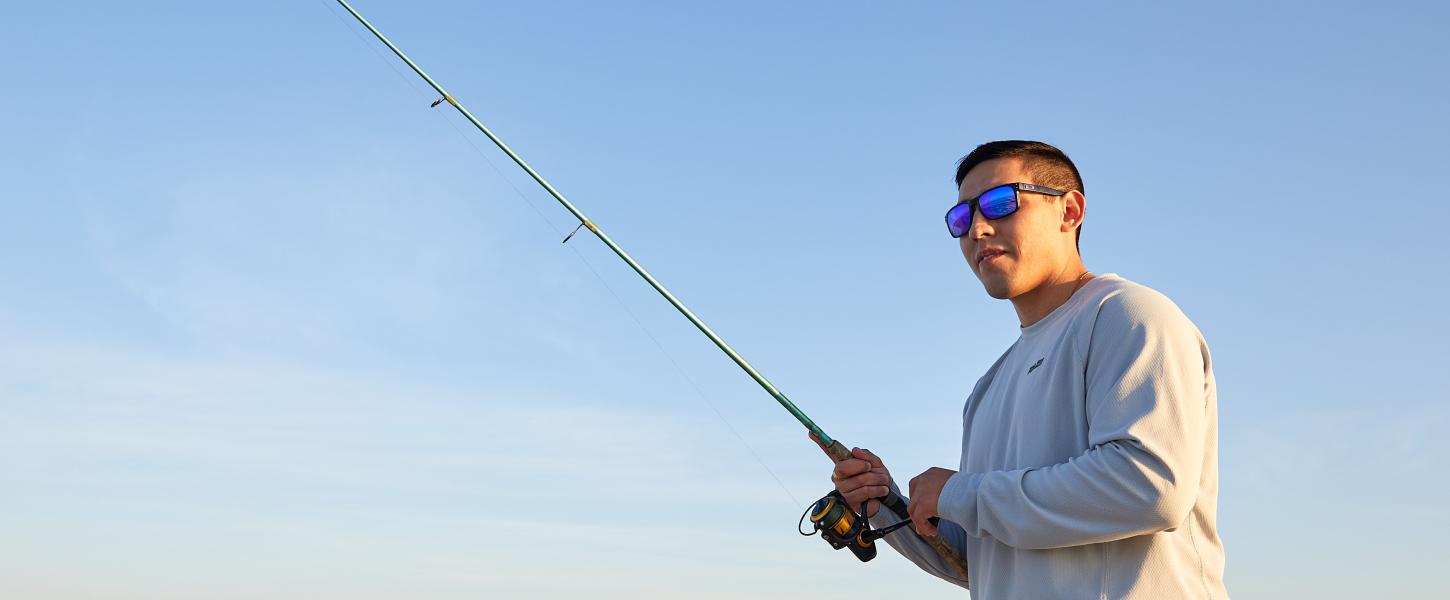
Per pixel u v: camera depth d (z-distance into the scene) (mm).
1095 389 2549
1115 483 2393
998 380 3021
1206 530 2582
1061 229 2943
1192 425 2424
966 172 3043
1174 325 2520
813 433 3572
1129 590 2473
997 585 2723
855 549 3164
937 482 2758
